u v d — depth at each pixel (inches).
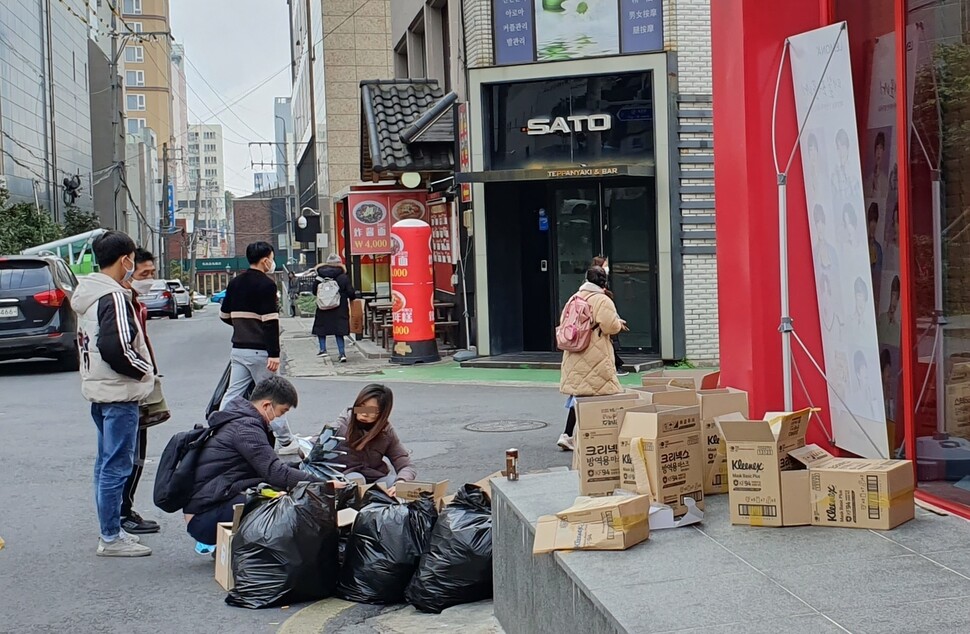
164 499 256.4
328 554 230.5
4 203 1385.3
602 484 191.9
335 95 1868.8
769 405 228.4
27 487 349.7
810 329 231.8
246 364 372.8
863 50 217.5
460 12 670.5
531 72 635.5
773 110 224.4
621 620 136.3
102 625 217.0
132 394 260.4
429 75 853.8
